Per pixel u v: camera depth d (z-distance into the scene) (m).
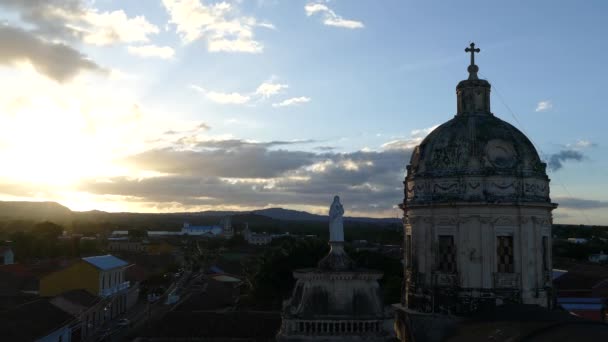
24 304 65.19
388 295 61.12
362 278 30.09
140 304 107.38
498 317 30.38
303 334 28.91
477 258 33.25
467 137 35.53
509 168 34.38
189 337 45.88
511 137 35.44
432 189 35.50
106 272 89.12
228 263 148.75
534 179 34.44
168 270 142.62
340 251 31.70
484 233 33.38
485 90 38.50
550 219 35.09
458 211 33.91
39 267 111.69
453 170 34.97
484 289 32.91
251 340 45.25
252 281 73.38
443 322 32.81
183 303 73.12
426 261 35.16
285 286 66.44
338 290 29.94
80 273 85.44
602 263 125.81
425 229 35.50
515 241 33.34
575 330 24.19
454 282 33.59
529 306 30.98
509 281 32.94
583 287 75.19
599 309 62.62
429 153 36.59
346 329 29.00
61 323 63.50
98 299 83.00
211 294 81.25
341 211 32.12
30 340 53.53
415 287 35.66
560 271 85.56
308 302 29.75
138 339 46.34
